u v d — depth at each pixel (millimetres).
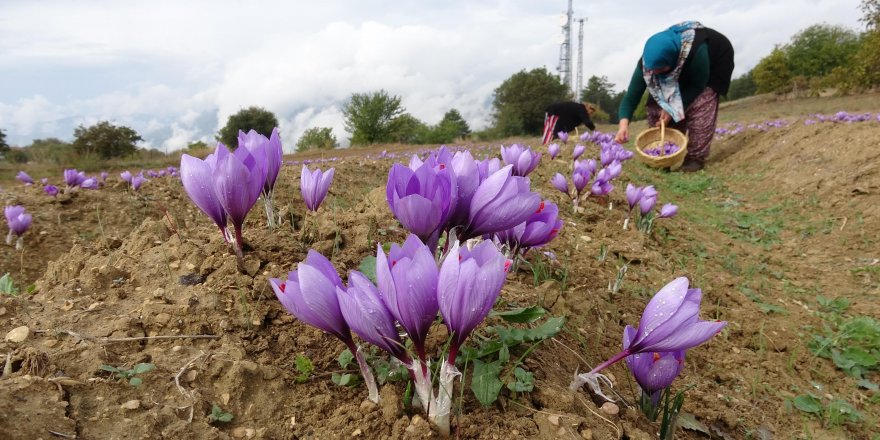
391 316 1331
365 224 2799
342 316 1379
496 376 1606
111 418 1353
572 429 1532
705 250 4895
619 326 2611
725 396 2410
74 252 2701
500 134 67250
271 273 2074
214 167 1910
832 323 3398
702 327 1477
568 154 8391
